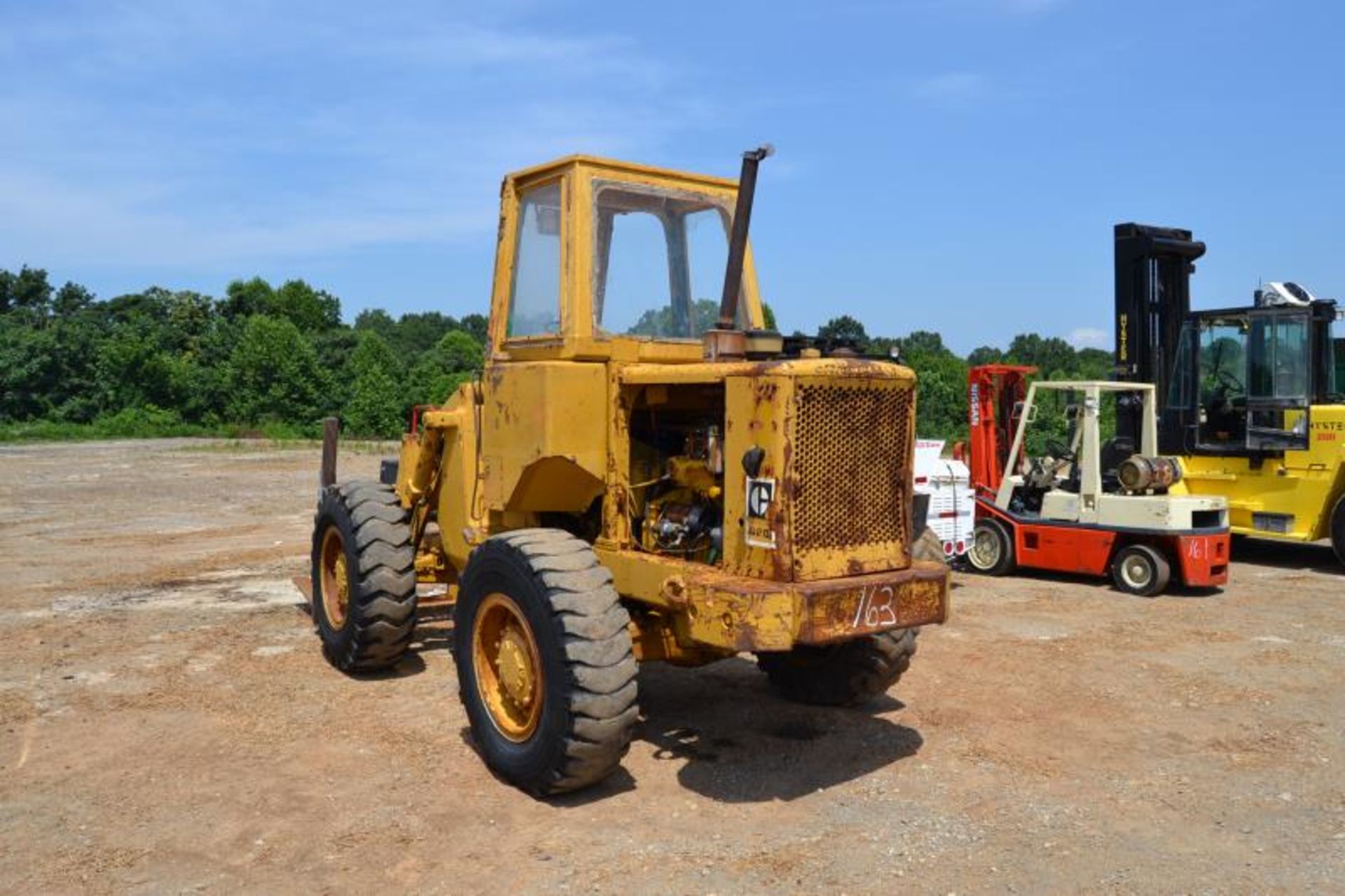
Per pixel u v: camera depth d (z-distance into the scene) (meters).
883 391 4.89
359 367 45.97
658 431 5.49
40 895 4.02
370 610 6.71
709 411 5.45
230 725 5.98
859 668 6.02
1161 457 11.38
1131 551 10.42
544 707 4.78
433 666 7.28
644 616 5.41
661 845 4.44
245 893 4.04
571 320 5.34
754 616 4.45
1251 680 7.12
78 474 23.22
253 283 68.06
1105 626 8.84
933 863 4.29
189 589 10.12
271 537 13.82
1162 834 4.60
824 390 4.68
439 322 91.38
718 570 4.87
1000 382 12.49
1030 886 4.10
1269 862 4.33
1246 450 12.38
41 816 4.74
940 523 10.55
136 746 5.64
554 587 4.74
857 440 4.81
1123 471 10.99
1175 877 4.19
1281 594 10.46
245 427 42.44
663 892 4.04
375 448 33.38
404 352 63.44
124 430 40.09
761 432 4.67
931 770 5.35
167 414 42.31
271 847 4.43
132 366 43.06
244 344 45.25
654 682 6.93
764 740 5.77
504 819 4.71
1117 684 6.98
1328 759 5.58
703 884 4.10
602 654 4.67
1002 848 4.44
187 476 22.69
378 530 6.83
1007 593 10.47
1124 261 13.11
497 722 5.23
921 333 37.94
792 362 4.67
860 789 5.09
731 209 6.10
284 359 44.53
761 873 4.19
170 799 4.93
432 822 4.67
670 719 6.13
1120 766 5.45
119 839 4.51
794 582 4.59
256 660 7.42
